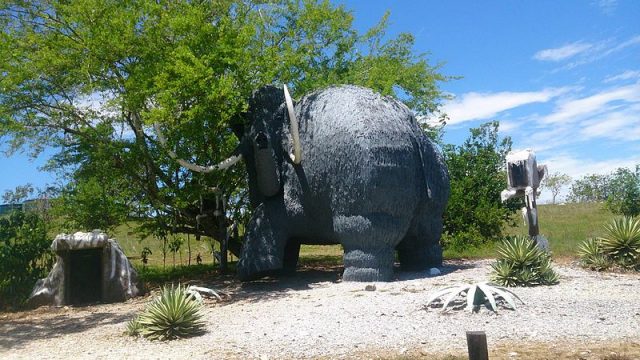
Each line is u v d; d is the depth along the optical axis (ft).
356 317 22.62
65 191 41.70
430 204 33.86
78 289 35.96
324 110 33.47
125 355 20.20
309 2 41.96
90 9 35.29
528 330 19.65
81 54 36.14
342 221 31.71
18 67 34.81
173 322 22.36
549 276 27.84
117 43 34.58
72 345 23.04
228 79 33.50
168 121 35.09
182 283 39.83
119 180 42.06
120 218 41.47
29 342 24.47
